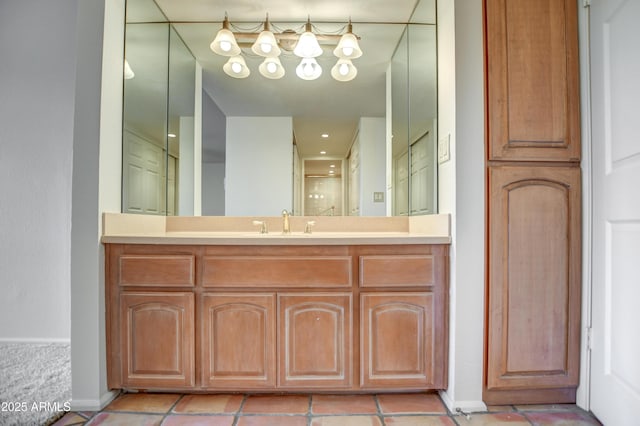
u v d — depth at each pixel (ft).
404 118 7.00
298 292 4.99
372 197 7.23
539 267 4.77
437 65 5.52
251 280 4.97
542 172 4.80
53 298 7.20
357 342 5.01
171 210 7.09
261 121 7.29
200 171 7.18
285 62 7.20
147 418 4.59
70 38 7.15
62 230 7.20
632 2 4.02
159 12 6.66
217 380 5.00
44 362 6.30
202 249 4.99
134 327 4.99
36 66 7.15
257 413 4.71
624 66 4.16
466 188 4.83
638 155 3.95
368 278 4.97
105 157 5.05
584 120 4.78
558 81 4.79
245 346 4.99
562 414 4.69
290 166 7.30
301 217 7.07
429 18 5.84
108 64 5.12
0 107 7.15
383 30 6.97
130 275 4.96
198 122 7.18
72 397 4.82
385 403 4.98
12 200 7.18
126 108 5.62
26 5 7.15
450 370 4.93
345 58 7.12
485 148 4.83
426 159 6.03
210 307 4.98
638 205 3.95
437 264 5.01
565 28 4.80
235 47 6.94
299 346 5.00
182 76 7.09
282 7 6.57
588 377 4.74
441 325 5.00
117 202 5.38
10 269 7.21
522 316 4.77
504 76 4.78
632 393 4.00
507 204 4.77
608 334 4.42
